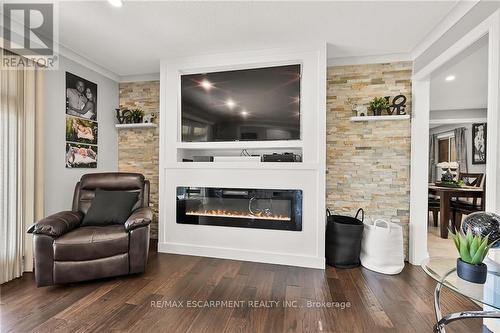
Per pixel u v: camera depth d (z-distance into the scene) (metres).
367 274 2.38
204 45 2.59
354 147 2.86
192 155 3.27
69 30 2.31
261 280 2.23
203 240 2.85
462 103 4.36
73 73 2.84
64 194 2.76
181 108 2.96
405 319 1.69
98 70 3.15
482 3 1.69
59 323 1.60
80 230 2.19
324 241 2.52
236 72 2.80
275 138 2.70
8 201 2.15
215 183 2.81
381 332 1.55
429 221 4.96
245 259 2.71
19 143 2.21
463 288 1.22
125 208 2.51
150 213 2.43
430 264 1.52
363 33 2.33
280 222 2.64
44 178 2.52
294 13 2.02
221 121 2.85
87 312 1.72
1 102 2.08
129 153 3.50
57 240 2.03
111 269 2.14
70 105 2.81
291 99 2.65
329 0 1.86
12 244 2.18
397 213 2.78
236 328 1.57
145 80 3.45
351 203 2.87
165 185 2.96
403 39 2.43
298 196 2.59
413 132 2.69
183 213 2.91
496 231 1.30
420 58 2.58
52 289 2.04
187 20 2.13
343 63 2.86
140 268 2.22
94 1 1.88
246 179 2.72
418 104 2.67
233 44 2.56
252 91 2.76
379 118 2.67
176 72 2.91
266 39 2.46
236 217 2.76
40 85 2.38
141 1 1.88
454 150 5.99
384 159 2.80
